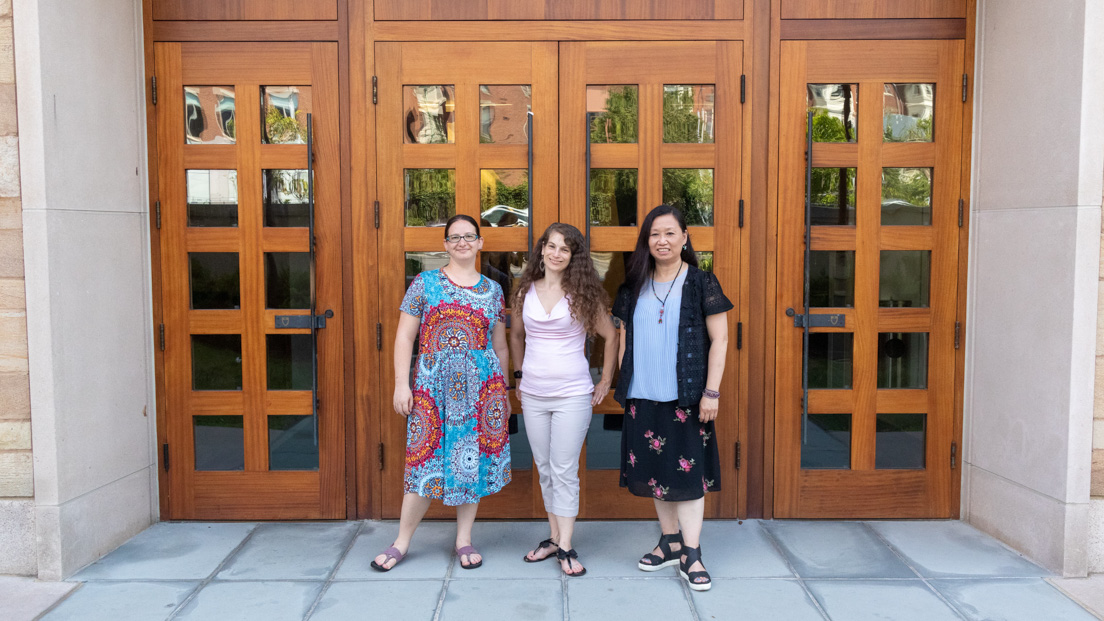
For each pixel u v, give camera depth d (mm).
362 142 3307
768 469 3426
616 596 2711
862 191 3346
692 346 2744
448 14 3271
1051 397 2904
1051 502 2908
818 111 3332
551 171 3318
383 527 3361
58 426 2803
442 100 3314
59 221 2803
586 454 3426
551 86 3293
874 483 3438
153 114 3318
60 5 2797
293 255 3377
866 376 3402
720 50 3291
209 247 3357
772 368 3391
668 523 2961
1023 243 3043
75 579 2850
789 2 3287
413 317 2887
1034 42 2963
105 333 3072
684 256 2881
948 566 2961
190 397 3404
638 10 3277
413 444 2873
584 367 2875
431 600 2680
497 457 2922
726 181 3326
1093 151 2746
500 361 3062
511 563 2996
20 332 2799
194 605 2645
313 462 3428
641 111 3309
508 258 3369
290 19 3285
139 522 3312
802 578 2855
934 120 3340
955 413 3430
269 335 3389
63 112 2816
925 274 3391
